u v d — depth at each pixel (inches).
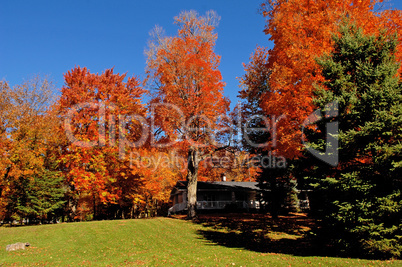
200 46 841.5
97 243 660.7
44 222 1526.8
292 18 616.1
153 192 1328.7
